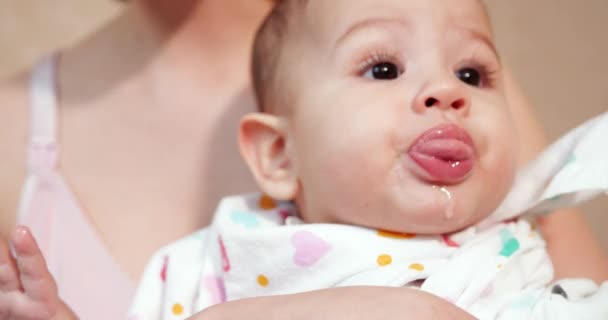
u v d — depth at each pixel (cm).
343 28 79
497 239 76
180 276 87
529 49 167
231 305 58
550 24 168
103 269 98
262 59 90
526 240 78
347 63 78
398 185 72
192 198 104
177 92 109
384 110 73
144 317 87
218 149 106
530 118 104
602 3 166
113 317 95
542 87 165
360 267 73
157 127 108
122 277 98
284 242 78
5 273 69
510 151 76
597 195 80
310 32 82
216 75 110
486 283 71
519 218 83
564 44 167
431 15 77
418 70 75
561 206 82
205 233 93
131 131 108
